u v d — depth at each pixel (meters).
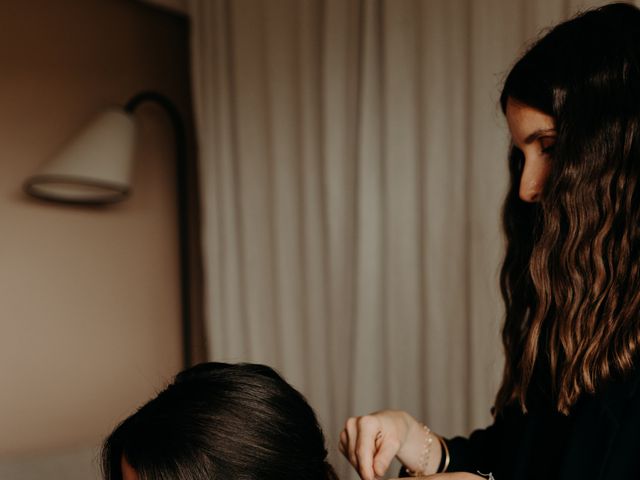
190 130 2.32
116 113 1.86
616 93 0.65
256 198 2.10
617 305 0.67
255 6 2.06
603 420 0.66
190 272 2.33
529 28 1.48
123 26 2.13
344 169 1.86
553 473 0.72
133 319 2.13
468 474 0.68
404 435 0.86
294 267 2.02
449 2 1.62
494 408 0.92
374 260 1.78
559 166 0.69
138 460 0.57
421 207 1.68
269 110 2.02
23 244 1.86
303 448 0.63
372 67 1.77
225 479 0.56
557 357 0.73
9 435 1.83
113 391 2.06
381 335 1.79
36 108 1.91
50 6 1.94
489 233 1.55
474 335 1.58
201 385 0.63
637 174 0.65
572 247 0.69
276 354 2.07
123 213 2.10
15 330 1.85
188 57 2.33
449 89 1.63
